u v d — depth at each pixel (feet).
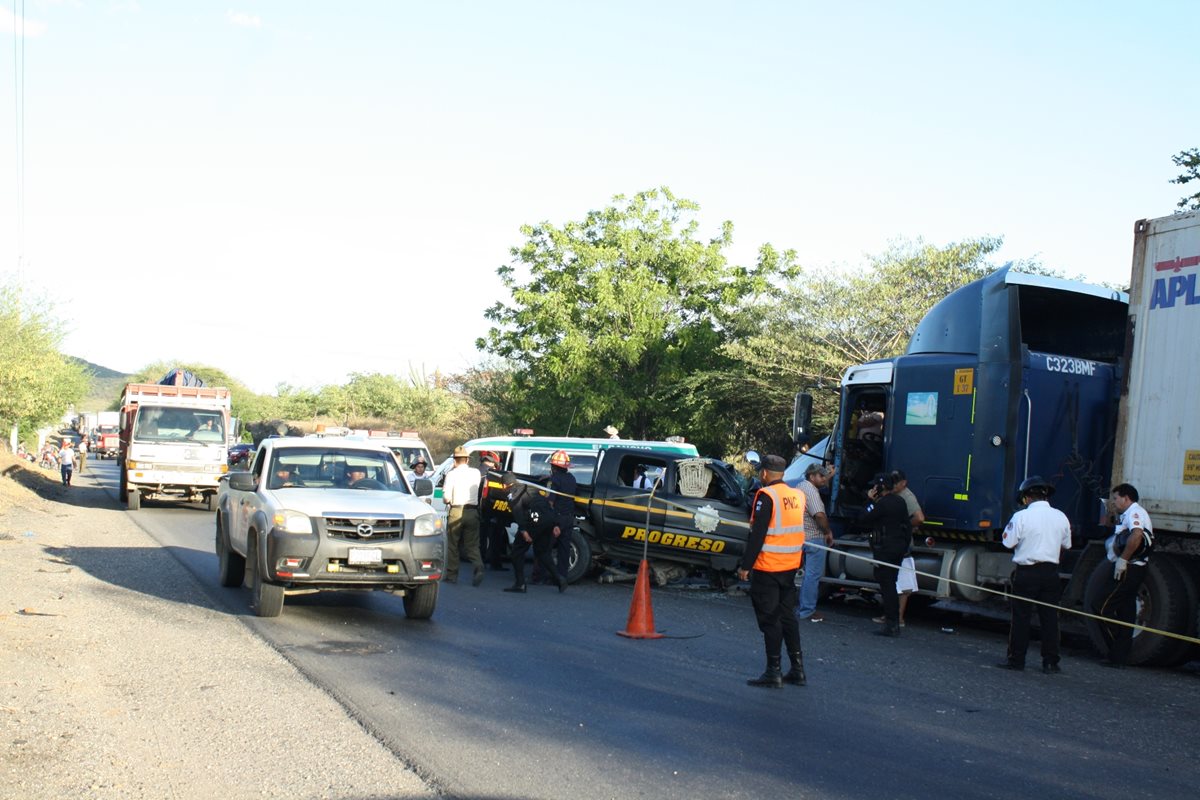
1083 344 45.93
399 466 41.63
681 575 52.60
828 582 47.06
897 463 44.37
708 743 22.68
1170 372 34.06
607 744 22.34
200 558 54.39
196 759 20.65
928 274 90.17
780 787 19.81
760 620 29.14
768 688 28.71
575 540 52.08
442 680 27.99
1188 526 33.17
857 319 89.04
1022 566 33.76
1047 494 34.27
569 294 109.09
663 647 34.63
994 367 41.42
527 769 20.43
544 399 107.76
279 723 23.35
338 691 26.35
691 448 60.95
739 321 101.60
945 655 35.99
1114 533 35.40
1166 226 34.47
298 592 37.96
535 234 115.85
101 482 150.30
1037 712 27.35
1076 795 20.17
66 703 24.22
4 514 73.61
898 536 40.01
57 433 281.33
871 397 47.93
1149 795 20.42
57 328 115.65
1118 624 34.76
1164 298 34.40
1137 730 25.80
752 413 97.09
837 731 24.25
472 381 152.25
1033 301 44.11
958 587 41.81
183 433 91.04
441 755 21.17
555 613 41.52
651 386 106.73
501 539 57.11
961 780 20.79
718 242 115.44
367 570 35.83
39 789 18.45
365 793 18.84
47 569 46.37
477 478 49.98
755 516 28.89
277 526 35.50
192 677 27.40
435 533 37.11
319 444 41.45
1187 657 34.88
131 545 59.72
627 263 110.63
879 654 35.53
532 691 27.07
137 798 18.28
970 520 41.39
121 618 35.32
